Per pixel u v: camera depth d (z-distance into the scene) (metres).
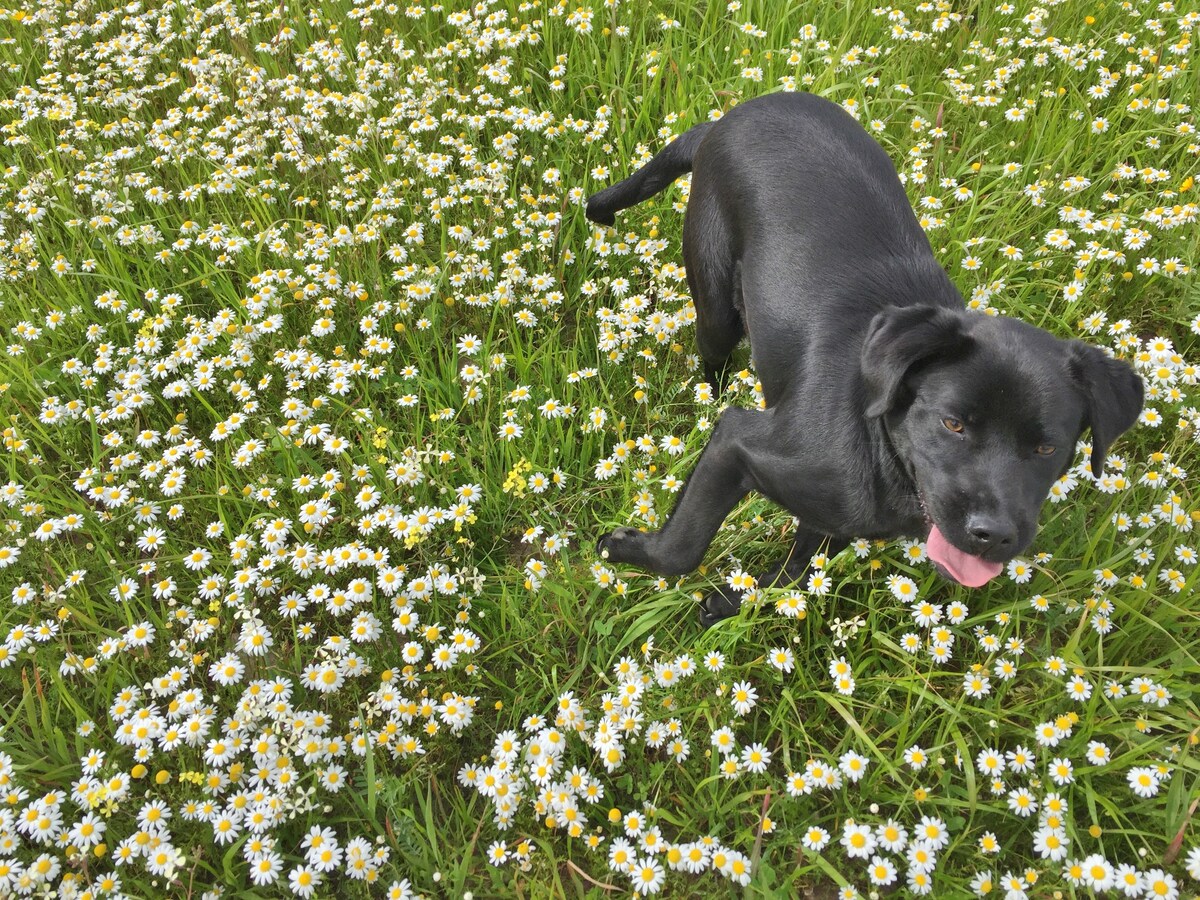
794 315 1.12
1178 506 1.15
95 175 1.52
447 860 1.00
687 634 1.17
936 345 0.96
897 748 1.03
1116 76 1.63
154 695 1.07
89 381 1.32
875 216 1.15
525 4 1.81
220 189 1.50
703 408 1.34
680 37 1.82
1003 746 1.07
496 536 1.24
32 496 1.22
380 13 1.91
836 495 1.04
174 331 1.40
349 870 0.97
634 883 0.95
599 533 1.25
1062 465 0.97
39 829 0.97
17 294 1.44
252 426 1.31
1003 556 0.94
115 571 1.15
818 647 1.13
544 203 1.51
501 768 1.00
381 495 1.21
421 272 1.41
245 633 1.07
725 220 1.25
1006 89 1.68
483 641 1.16
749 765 1.02
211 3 1.95
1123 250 1.42
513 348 1.39
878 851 0.99
